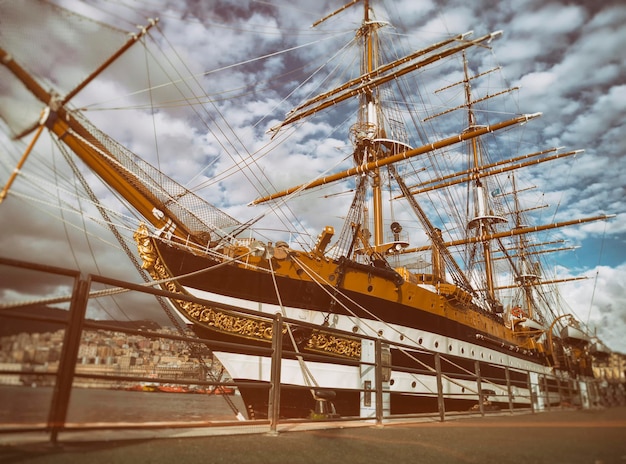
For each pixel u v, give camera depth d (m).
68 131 10.89
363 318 16.52
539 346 33.94
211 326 13.60
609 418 7.07
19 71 6.62
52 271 4.46
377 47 32.62
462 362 21.03
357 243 25.05
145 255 12.85
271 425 6.30
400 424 8.42
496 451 4.41
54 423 4.26
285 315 14.75
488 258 47.66
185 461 3.76
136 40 8.10
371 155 29.17
